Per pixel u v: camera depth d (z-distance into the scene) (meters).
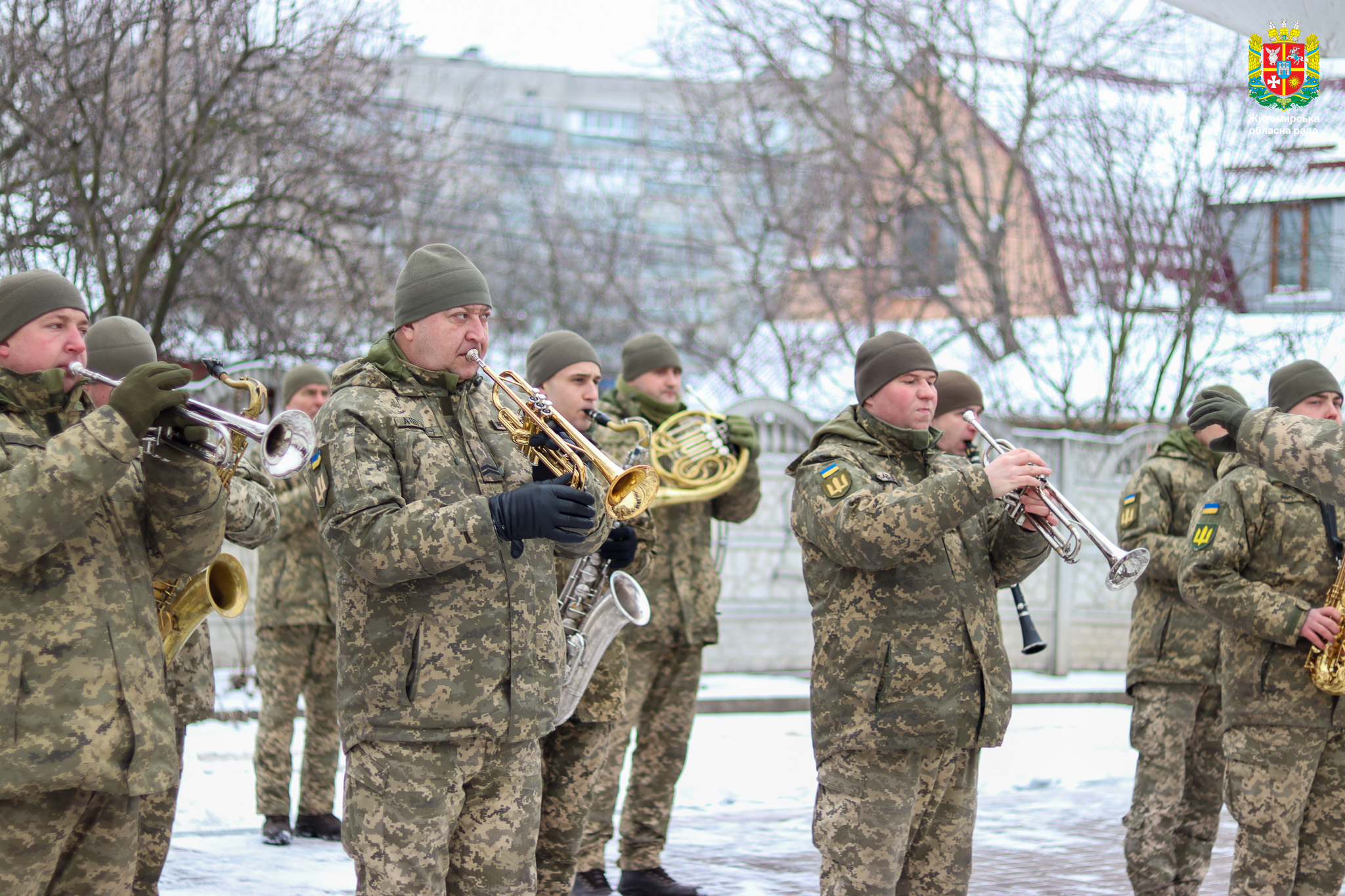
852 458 4.24
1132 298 17.77
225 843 6.53
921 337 19.81
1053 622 14.01
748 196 21.27
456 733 3.44
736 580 13.28
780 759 9.23
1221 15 4.99
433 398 3.71
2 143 10.40
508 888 3.57
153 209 10.62
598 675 4.96
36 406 3.33
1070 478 14.28
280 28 10.98
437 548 3.30
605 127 52.06
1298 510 4.79
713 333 25.20
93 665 3.14
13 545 2.97
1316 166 18.23
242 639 11.43
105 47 10.34
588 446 3.66
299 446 3.12
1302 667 4.63
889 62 18.80
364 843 3.45
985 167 19.17
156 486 3.36
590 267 24.72
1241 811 4.72
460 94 26.48
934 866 4.20
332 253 12.71
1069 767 9.32
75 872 3.25
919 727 3.97
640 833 5.91
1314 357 17.31
